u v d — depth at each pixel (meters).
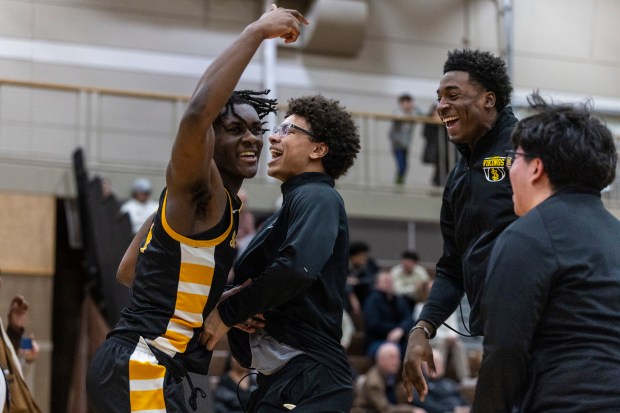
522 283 2.64
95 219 9.79
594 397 2.55
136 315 3.14
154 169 13.13
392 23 16.00
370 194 13.97
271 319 3.46
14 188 11.70
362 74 15.66
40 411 4.40
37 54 13.88
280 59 15.19
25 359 4.93
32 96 12.75
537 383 2.66
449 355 10.25
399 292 11.70
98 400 3.11
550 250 2.68
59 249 11.68
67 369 11.17
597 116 3.15
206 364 3.22
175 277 3.10
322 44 15.28
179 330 3.12
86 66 14.13
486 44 16.38
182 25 14.79
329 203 3.42
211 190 3.09
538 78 16.45
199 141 2.95
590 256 2.67
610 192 11.50
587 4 16.97
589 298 2.64
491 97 3.54
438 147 14.23
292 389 3.38
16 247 11.13
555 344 2.66
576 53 16.77
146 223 3.51
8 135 12.52
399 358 9.17
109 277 8.90
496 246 2.75
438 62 16.14
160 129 13.53
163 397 3.05
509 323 2.62
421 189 14.21
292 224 3.38
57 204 11.88
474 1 16.44
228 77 2.98
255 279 3.27
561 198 2.78
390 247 14.01
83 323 9.99
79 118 12.96
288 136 3.65
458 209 3.60
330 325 3.48
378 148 14.23
